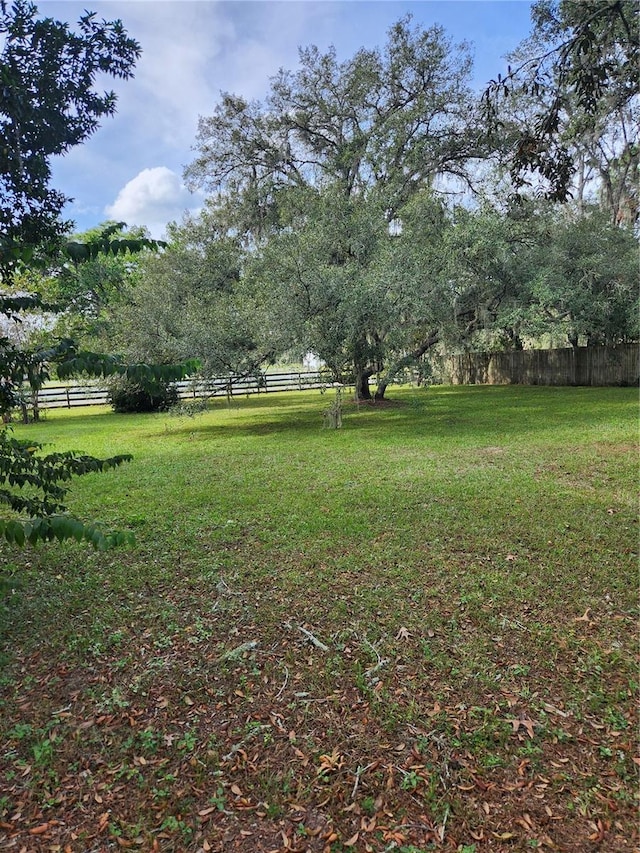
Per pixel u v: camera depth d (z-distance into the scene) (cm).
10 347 205
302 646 261
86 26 219
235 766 185
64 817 165
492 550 372
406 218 1238
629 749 188
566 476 569
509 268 1316
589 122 442
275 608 298
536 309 1327
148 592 323
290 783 177
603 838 154
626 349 1573
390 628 274
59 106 227
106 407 1953
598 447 707
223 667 245
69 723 208
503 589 312
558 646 254
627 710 209
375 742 196
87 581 338
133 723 208
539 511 452
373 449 767
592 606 292
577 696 218
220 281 1266
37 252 204
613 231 1436
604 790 171
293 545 391
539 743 193
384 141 1418
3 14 208
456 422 1002
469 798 170
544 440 776
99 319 1320
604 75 334
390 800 170
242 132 1579
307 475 616
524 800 168
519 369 1923
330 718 209
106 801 171
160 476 636
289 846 154
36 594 320
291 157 1636
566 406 1170
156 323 1023
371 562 356
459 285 1222
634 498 484
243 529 430
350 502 494
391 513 459
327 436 909
